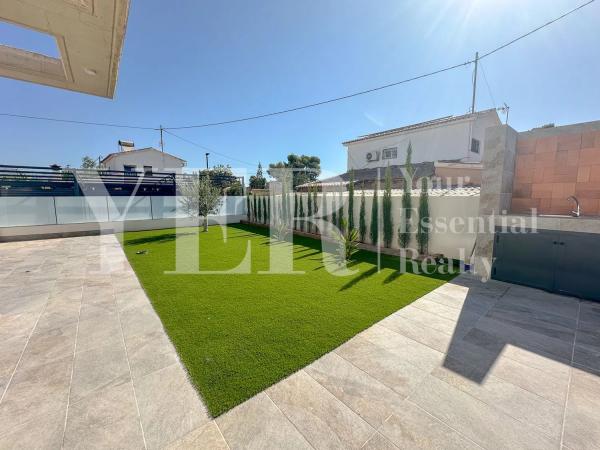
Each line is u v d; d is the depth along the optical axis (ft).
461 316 12.98
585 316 12.86
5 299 15.40
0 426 6.74
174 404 7.48
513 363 9.30
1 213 34.91
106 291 16.67
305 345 10.53
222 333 11.50
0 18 8.87
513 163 18.72
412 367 9.12
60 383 8.38
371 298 15.33
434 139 48.62
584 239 14.76
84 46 10.61
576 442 6.20
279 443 6.21
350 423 6.78
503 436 6.39
